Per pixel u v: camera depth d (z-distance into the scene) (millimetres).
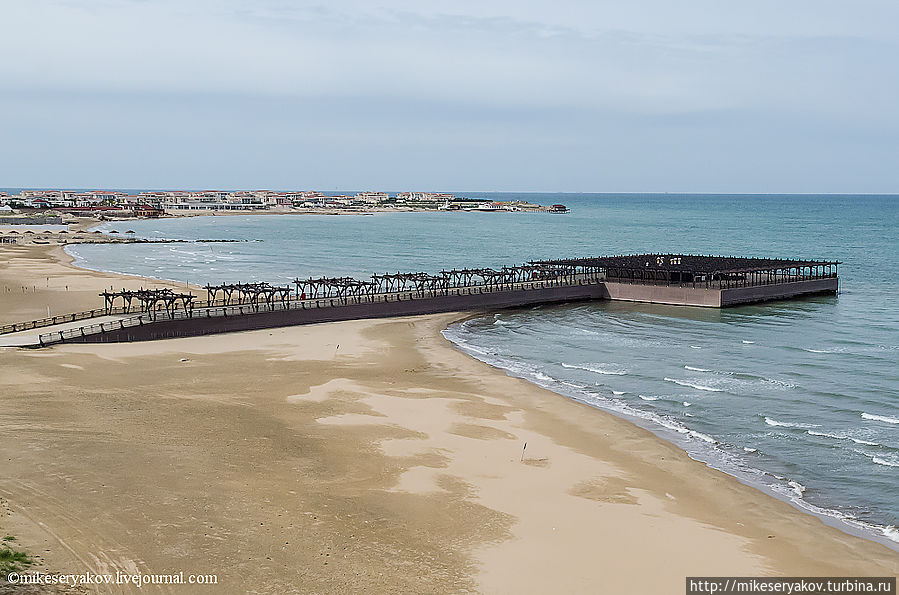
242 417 51969
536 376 68812
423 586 30641
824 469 45844
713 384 65688
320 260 185750
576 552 34281
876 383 65500
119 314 86875
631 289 119375
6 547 30891
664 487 42344
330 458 44875
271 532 34500
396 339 84250
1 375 60438
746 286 116062
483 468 44344
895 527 38094
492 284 118750
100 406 52688
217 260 184250
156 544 32562
